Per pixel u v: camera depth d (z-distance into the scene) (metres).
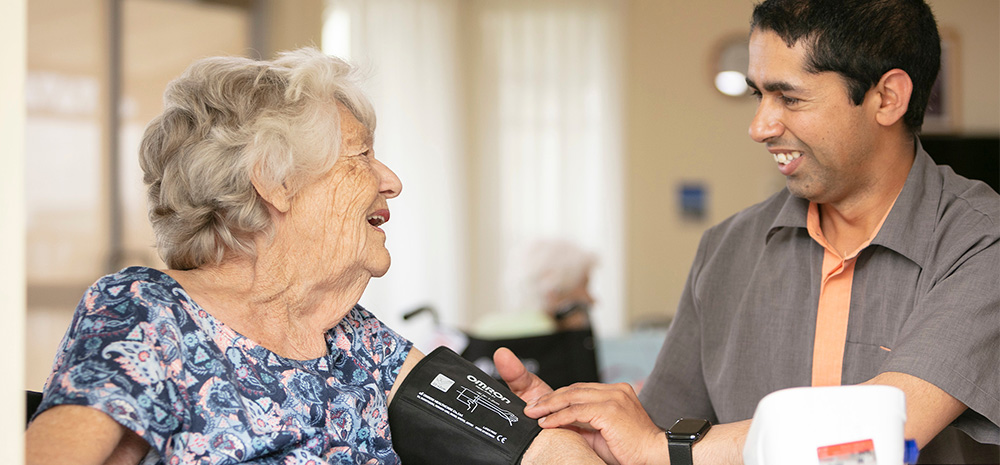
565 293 2.97
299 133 1.13
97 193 3.79
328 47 5.36
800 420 0.73
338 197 1.18
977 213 1.25
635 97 5.97
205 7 4.12
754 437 0.76
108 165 3.82
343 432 1.20
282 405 1.12
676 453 1.26
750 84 1.30
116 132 3.85
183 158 1.14
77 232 3.73
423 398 1.34
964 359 1.15
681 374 1.59
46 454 0.86
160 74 3.99
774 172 5.88
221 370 1.07
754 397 1.43
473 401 1.35
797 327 1.41
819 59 1.20
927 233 1.28
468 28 5.89
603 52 5.91
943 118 5.73
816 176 1.28
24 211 0.70
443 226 5.72
